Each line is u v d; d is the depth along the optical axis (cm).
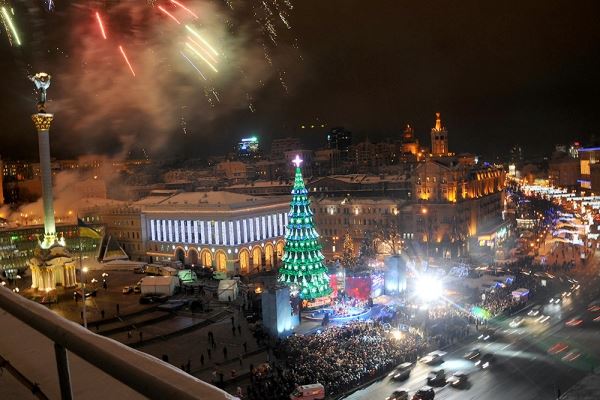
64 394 489
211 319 7694
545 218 19112
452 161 13762
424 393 5053
